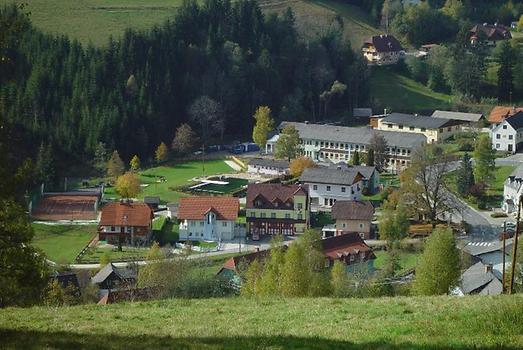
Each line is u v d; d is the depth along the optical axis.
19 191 73.06
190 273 155.25
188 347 67.00
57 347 66.81
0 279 70.69
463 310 78.62
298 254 130.50
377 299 90.06
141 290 140.12
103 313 85.25
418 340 67.88
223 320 80.25
